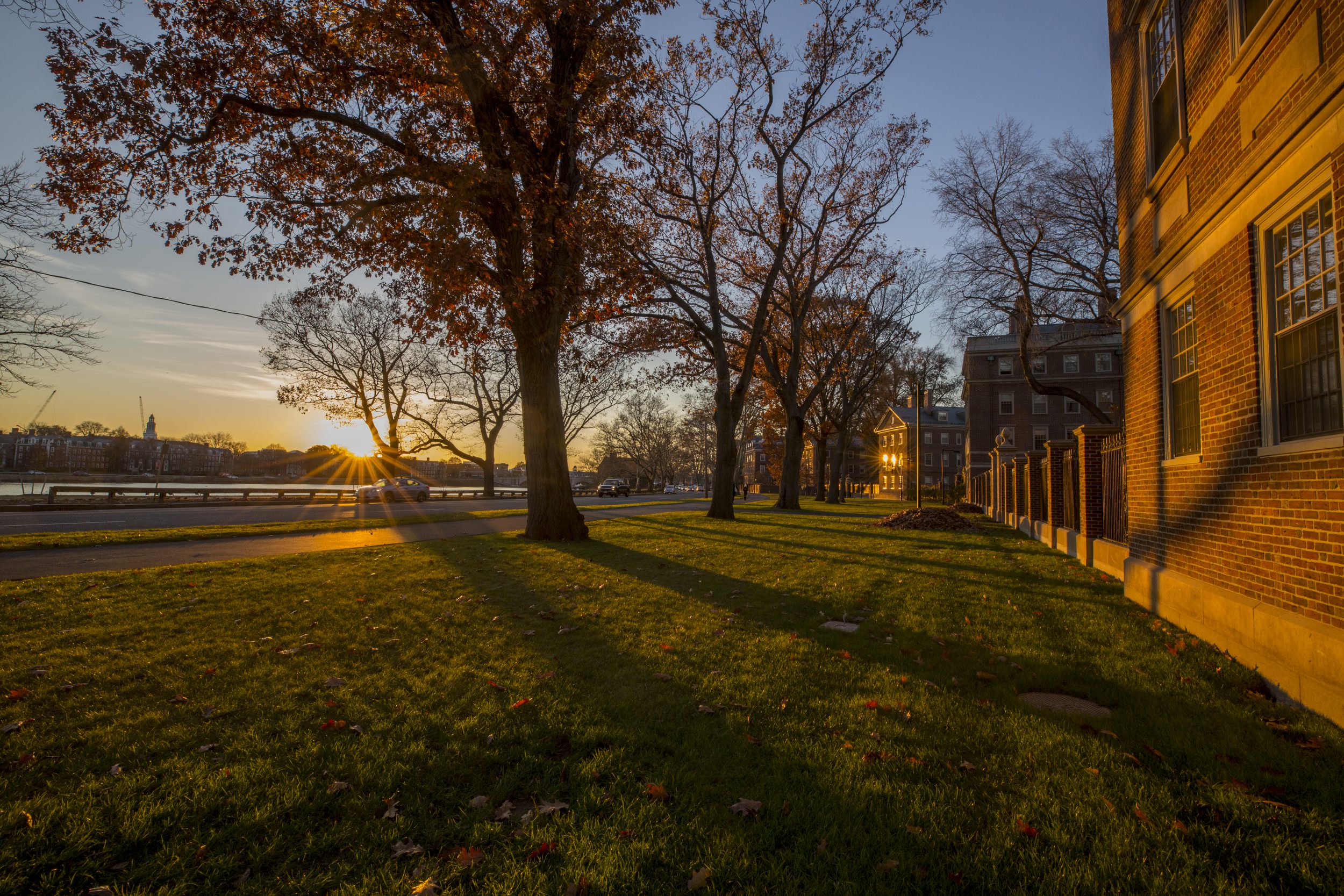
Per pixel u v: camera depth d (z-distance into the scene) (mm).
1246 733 3705
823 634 6016
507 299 12250
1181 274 6484
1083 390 49688
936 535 17000
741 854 2525
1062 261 23328
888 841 2604
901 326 38969
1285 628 4375
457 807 2926
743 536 16094
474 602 7262
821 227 25359
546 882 2348
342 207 12047
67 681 4383
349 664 4945
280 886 2334
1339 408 4109
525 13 12016
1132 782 3092
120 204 11594
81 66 10219
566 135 13023
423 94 12289
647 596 7781
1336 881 2355
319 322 37656
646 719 3879
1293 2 4527
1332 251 4223
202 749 3402
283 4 10836
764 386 36781
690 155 20078
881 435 82625
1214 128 6008
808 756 3359
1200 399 6062
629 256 17703
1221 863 2484
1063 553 12758
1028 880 2359
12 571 8930
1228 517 5469
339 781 3086
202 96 11289
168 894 2279
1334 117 3975
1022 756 3371
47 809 2758
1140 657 5176
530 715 3904
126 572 8508
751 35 19203
